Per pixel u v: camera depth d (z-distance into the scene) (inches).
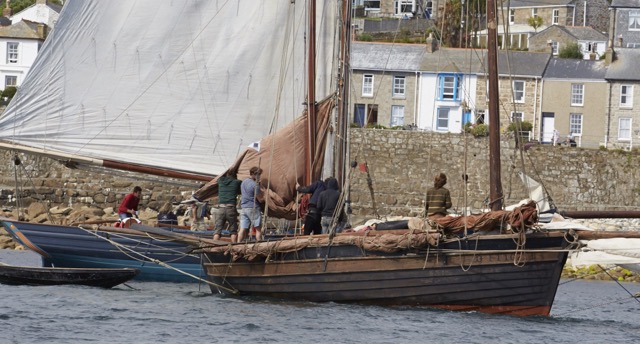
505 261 1498.5
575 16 7687.0
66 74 2033.7
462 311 1533.0
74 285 1866.4
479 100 4795.8
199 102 2060.8
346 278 1566.2
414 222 1525.6
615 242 1485.0
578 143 5123.0
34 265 2539.4
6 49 5753.0
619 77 5083.7
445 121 4891.7
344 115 1973.4
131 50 2054.6
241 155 1914.4
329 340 1326.3
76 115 2039.9
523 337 1380.4
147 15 2053.4
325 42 2036.2
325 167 1984.5
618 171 4269.2
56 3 6830.7
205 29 2062.0
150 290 1839.3
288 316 1494.8
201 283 1968.5
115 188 3853.3
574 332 1464.1
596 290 2460.6
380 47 5073.8
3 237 3346.5
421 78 4953.3
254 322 1449.3
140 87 2057.1
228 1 2057.1
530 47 6781.5
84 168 2064.5
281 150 1923.0
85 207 3794.3
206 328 1402.6
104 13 2044.8
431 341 1330.0
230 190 1825.8
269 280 1636.3
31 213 3612.2
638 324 1669.5
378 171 4136.3
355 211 4077.3
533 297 1512.1
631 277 2842.0
